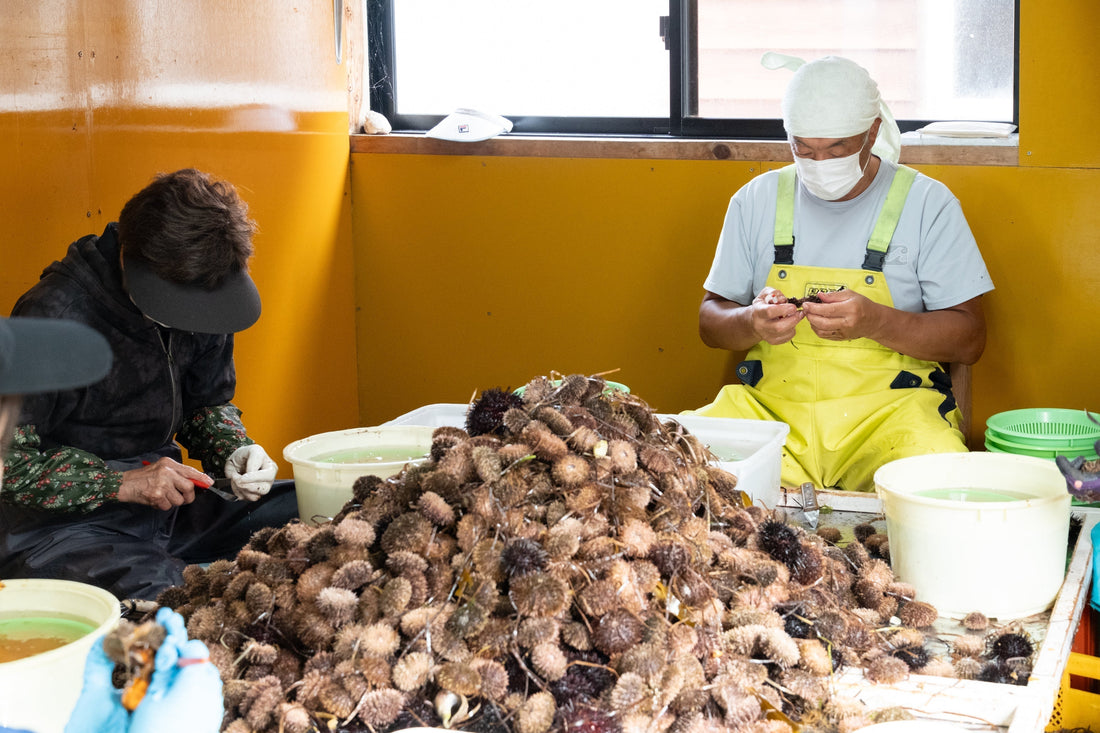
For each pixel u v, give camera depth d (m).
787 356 2.60
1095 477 1.47
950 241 2.59
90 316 1.99
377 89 3.69
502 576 1.19
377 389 3.74
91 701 0.94
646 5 3.38
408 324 3.66
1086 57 2.83
